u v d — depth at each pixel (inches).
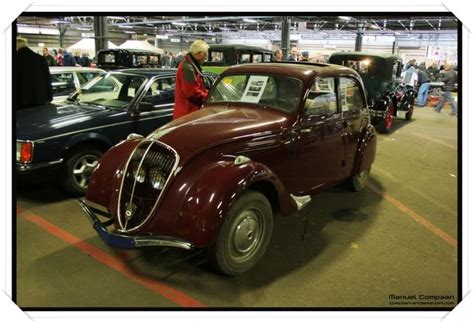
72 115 182.7
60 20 953.5
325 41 1206.9
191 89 182.9
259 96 157.6
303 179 156.3
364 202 192.1
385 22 817.5
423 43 1063.0
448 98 529.3
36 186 194.2
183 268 129.1
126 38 1263.5
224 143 127.5
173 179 117.8
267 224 129.7
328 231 159.5
